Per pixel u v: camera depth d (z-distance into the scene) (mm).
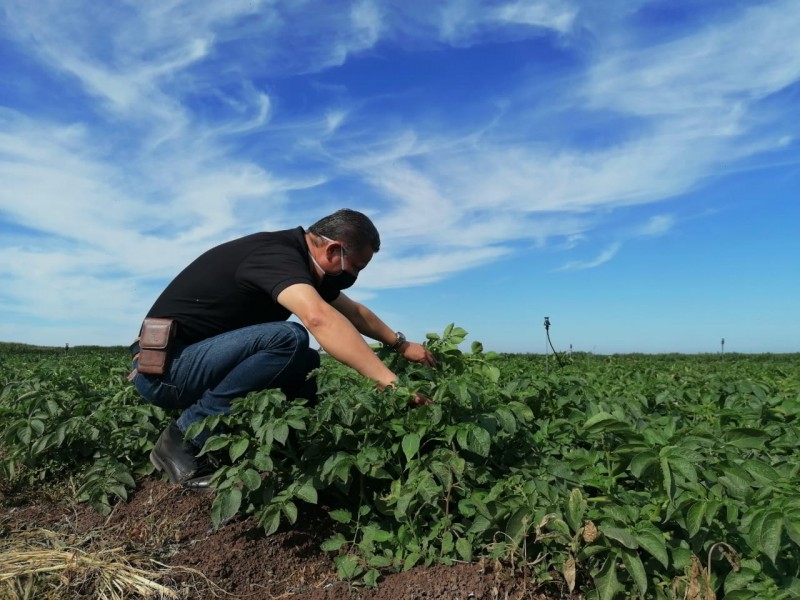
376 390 2973
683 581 2162
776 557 2184
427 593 2348
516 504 2459
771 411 3631
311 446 2854
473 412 2998
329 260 3271
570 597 2297
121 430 3775
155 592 2477
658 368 8867
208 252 3311
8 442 3643
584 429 2541
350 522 2908
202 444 3240
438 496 2742
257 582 2607
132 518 3109
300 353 3129
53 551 2754
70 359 11898
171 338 3137
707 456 2629
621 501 2482
